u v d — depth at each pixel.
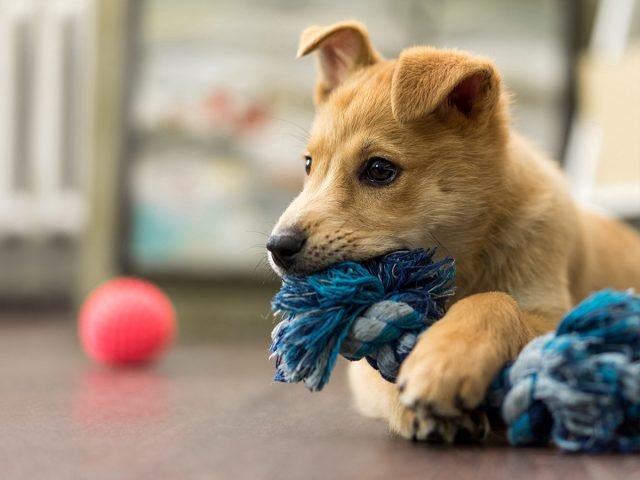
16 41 1.36
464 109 0.55
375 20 1.15
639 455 0.41
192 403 0.58
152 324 0.82
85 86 1.23
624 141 1.04
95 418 0.52
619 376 0.40
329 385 0.69
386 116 0.54
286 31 1.15
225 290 1.12
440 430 0.43
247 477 0.37
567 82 1.15
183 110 1.14
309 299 0.44
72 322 1.28
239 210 1.13
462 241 0.54
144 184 1.12
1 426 0.49
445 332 0.43
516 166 0.56
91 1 1.18
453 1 1.15
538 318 0.51
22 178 1.38
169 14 1.14
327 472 0.38
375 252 0.51
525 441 0.42
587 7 1.19
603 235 0.70
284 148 1.14
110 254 1.12
